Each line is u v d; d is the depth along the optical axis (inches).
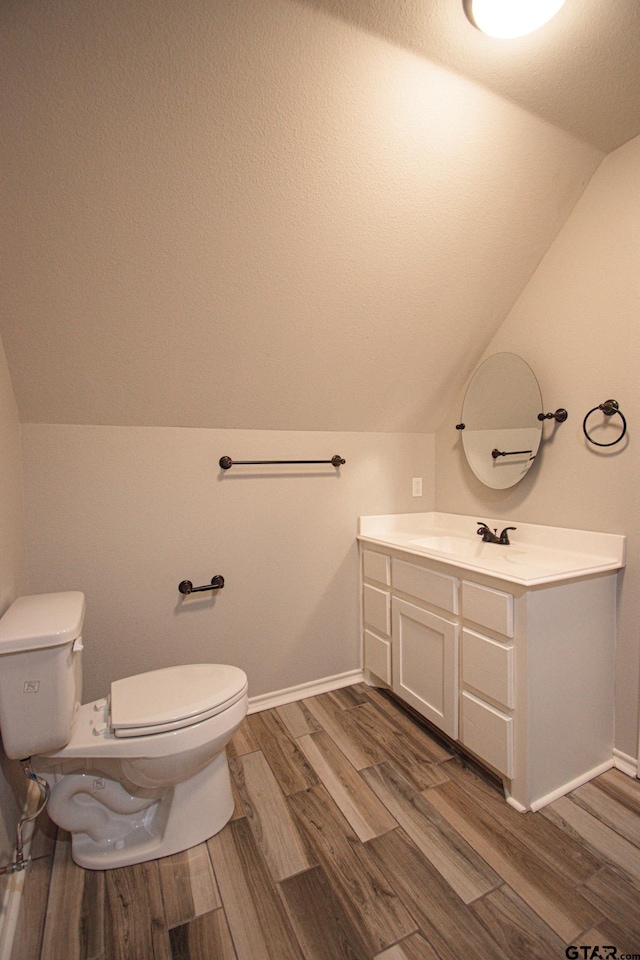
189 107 43.8
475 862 49.5
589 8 40.8
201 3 38.0
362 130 49.8
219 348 66.3
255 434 79.7
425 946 41.0
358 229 59.0
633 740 63.4
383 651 84.2
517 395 78.6
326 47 42.7
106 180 46.6
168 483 73.3
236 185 50.5
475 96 49.9
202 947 41.4
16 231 47.7
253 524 80.6
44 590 66.2
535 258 73.0
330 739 72.5
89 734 49.3
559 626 57.7
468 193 59.9
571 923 42.7
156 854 50.8
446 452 97.0
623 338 62.7
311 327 68.6
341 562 89.9
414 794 60.1
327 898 45.7
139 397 67.8
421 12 40.8
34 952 41.1
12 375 59.3
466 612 63.7
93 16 37.1
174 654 75.4
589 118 55.2
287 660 85.2
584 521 68.7
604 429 65.4
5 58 37.5
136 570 71.9
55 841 54.0
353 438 89.6
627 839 52.3
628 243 61.6
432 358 82.7
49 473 65.6
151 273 55.2
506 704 57.3
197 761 50.4
